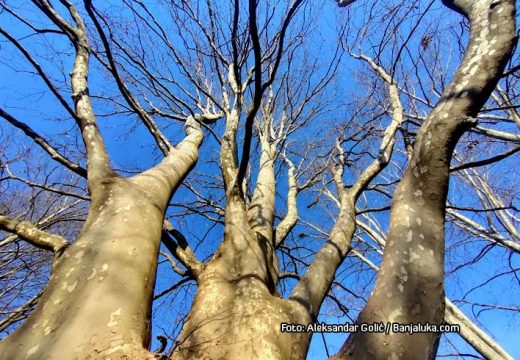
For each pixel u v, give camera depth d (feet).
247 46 15.76
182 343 6.51
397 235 5.40
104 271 6.24
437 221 5.43
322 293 8.27
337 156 16.49
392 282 4.93
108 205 7.96
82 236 7.13
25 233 8.08
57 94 10.07
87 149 9.82
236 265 8.55
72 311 5.55
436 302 4.69
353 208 11.28
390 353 4.31
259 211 12.10
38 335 5.24
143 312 6.15
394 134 13.07
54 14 12.12
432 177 5.66
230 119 14.39
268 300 7.47
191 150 12.96
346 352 4.52
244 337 6.54
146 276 6.79
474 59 6.16
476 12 6.82
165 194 9.48
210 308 7.35
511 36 6.03
